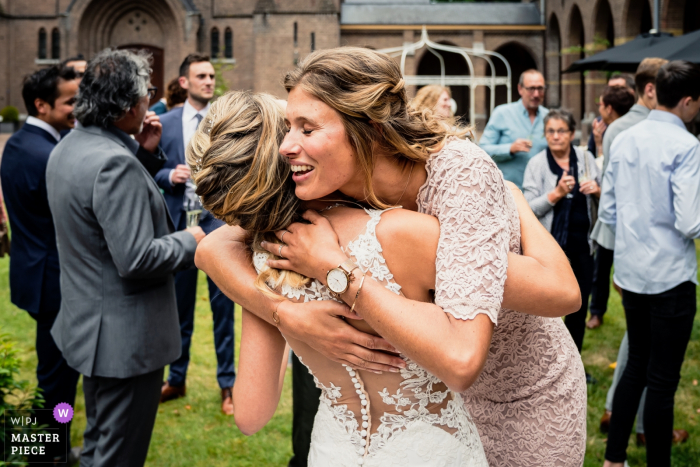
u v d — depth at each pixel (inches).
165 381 178.1
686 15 792.9
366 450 52.4
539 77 208.4
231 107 52.4
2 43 1126.4
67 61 153.2
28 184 131.7
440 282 46.2
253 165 49.3
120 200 96.8
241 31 1107.9
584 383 66.6
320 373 54.3
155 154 130.1
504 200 50.6
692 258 114.5
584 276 159.9
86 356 100.3
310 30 1071.6
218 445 144.6
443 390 52.4
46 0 1126.4
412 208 53.3
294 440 111.8
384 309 45.6
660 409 114.2
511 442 65.3
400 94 48.1
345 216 50.6
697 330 203.0
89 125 102.7
